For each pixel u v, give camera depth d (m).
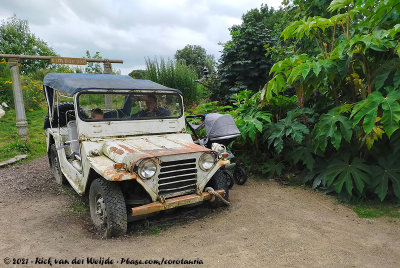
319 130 4.72
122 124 4.62
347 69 4.43
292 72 4.66
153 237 3.64
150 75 12.60
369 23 4.62
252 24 10.34
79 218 4.32
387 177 4.43
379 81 4.25
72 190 5.58
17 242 3.53
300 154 5.38
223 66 11.02
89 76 5.82
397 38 4.47
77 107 4.32
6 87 13.91
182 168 3.89
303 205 4.59
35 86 15.74
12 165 7.36
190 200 3.85
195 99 12.77
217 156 4.12
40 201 5.01
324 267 2.92
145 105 4.85
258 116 5.82
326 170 4.96
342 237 3.53
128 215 3.90
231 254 3.17
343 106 4.52
